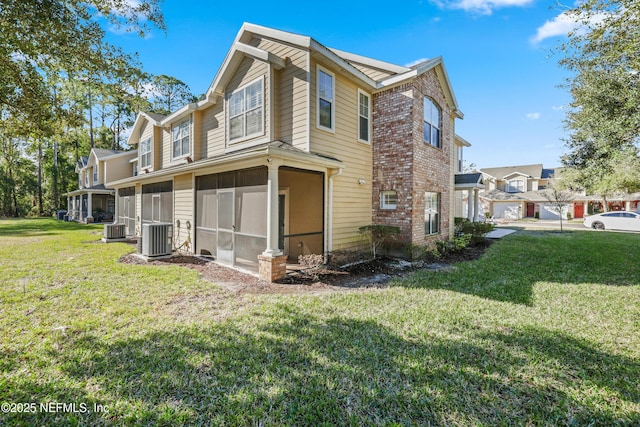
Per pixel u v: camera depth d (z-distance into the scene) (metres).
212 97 10.18
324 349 3.28
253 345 3.35
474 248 11.12
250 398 2.46
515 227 20.98
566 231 17.48
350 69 8.17
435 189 10.14
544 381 2.73
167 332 3.66
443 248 9.89
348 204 8.61
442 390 2.59
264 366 2.93
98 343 3.36
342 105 8.38
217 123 10.47
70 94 10.73
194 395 2.50
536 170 33.66
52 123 7.26
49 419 2.22
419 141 9.00
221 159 6.93
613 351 3.28
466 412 2.33
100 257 8.59
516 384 2.68
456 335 3.66
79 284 5.75
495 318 4.21
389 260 8.62
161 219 11.90
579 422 2.24
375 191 9.45
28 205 32.34
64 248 10.12
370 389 2.60
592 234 15.66
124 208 15.96
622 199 27.55
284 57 7.91
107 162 23.23
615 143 6.98
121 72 6.56
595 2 5.66
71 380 2.68
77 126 7.75
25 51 5.36
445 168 11.06
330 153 7.93
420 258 8.55
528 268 7.62
